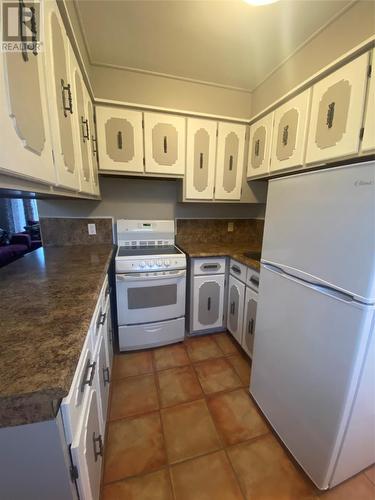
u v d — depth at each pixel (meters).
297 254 1.03
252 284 1.73
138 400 1.50
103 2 1.27
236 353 1.97
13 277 1.18
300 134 1.50
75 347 0.59
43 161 0.71
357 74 1.11
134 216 2.30
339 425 0.89
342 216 0.82
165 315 1.98
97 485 0.88
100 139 1.77
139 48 1.66
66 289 1.01
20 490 0.54
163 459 1.16
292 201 1.04
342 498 1.00
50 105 0.78
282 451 1.20
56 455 0.53
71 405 0.57
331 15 1.35
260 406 1.40
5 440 0.49
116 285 1.81
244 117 2.30
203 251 2.05
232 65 1.85
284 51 1.67
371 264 0.74
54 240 2.08
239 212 2.58
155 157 1.92
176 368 1.79
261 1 1.10
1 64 0.48
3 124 0.49
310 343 0.99
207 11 1.33
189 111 1.97
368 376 0.85
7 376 0.48
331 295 0.87
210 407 1.45
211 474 1.10
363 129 1.11
